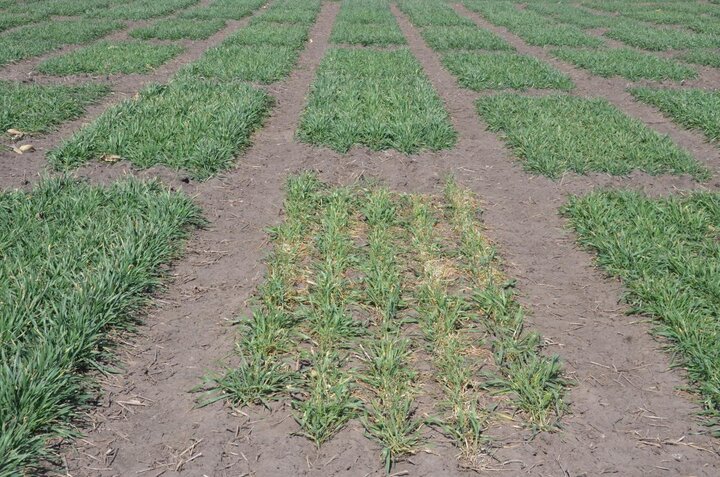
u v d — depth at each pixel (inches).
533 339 164.2
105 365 153.8
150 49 492.4
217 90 367.9
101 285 168.6
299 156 291.7
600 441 136.9
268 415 141.8
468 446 133.6
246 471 127.8
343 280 189.2
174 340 165.5
